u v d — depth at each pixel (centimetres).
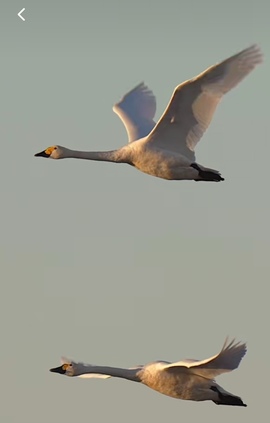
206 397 3033
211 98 3142
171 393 3050
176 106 3162
